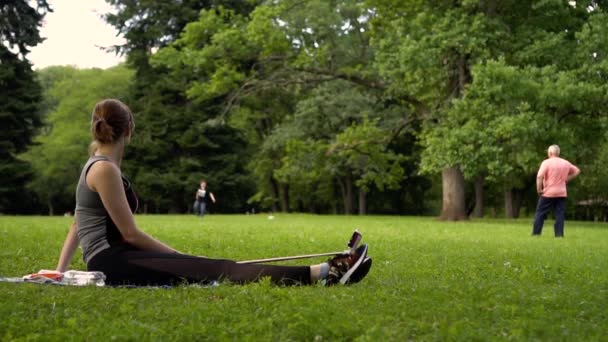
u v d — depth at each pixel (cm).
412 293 602
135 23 5584
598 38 2812
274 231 1795
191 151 5712
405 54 2928
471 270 865
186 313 489
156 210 6053
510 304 559
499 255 1104
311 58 3544
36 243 1191
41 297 543
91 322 462
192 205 5756
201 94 3781
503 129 2695
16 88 5319
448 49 2955
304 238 1470
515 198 5353
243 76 3675
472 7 2978
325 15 3566
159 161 5669
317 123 4944
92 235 598
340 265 623
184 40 3688
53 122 7075
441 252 1145
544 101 2722
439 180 5788
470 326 456
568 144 2798
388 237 1566
